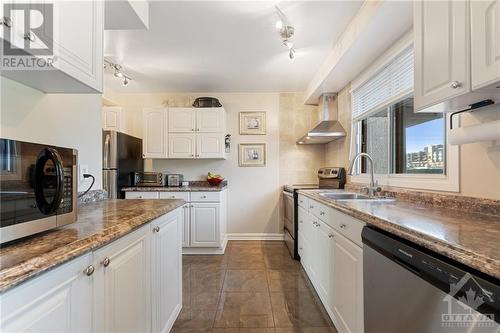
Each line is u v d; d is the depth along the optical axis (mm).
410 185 2016
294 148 4336
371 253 1245
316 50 2803
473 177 1448
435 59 1230
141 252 1311
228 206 4297
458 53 1090
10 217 757
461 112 1392
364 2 1991
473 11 1014
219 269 2994
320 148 4324
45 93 1421
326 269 2059
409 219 1199
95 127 1905
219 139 3904
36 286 660
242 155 4309
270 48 2771
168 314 1753
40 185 865
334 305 1862
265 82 3859
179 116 3910
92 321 895
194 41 2621
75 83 1233
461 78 1075
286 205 3990
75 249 784
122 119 4145
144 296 1348
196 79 3715
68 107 1630
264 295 2354
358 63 2646
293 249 3377
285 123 4336
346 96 3381
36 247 760
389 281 1087
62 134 1574
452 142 1358
